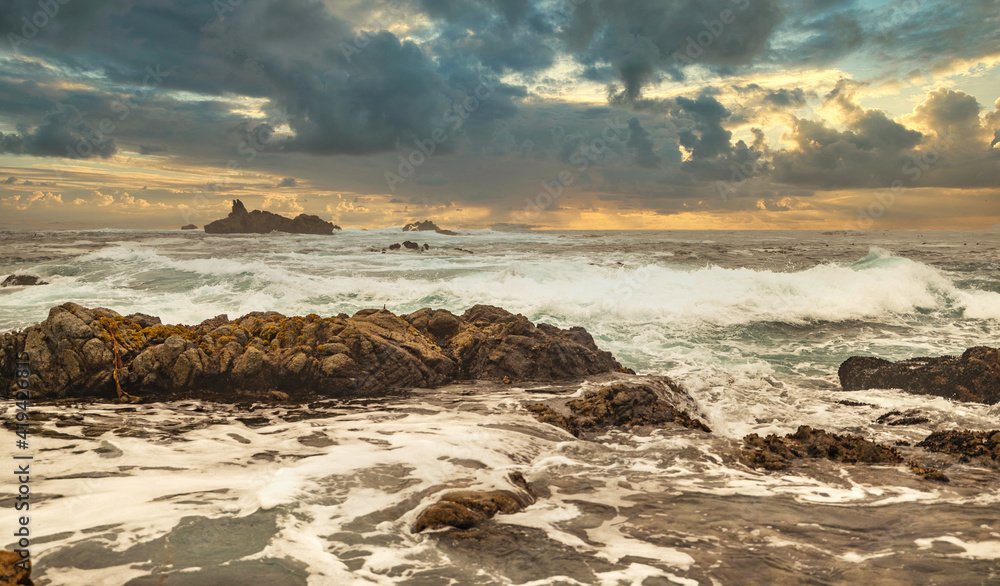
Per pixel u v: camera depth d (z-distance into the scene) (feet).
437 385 35.24
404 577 13.37
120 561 13.75
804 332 52.34
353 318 38.86
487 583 13.12
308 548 14.69
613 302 57.98
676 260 110.83
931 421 28.71
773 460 22.34
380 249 131.75
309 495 18.10
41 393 30.66
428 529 15.83
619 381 33.81
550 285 66.28
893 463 22.43
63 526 15.57
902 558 14.12
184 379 32.07
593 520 16.75
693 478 20.53
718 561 14.15
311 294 61.77
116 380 31.04
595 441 25.27
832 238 231.09
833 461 22.86
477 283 67.46
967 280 76.07
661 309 56.44
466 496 17.60
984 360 33.19
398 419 27.58
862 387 35.81
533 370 37.14
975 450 23.06
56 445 22.72
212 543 14.82
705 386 35.88
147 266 82.69
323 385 32.89
